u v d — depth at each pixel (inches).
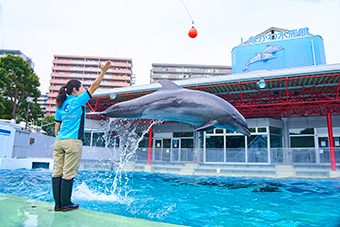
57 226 74.9
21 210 92.0
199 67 2452.0
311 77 374.9
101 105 614.9
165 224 79.1
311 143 567.5
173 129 681.6
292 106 510.0
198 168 485.1
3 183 269.4
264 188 289.0
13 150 492.7
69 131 102.3
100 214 89.7
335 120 553.6
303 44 756.6
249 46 826.2
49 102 2240.4
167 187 288.7
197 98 141.9
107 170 523.8
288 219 148.5
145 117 153.8
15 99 1106.1
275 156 457.1
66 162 98.2
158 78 2379.4
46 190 227.0
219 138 589.6
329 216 156.1
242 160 476.4
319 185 319.3
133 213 153.9
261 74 393.7
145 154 541.6
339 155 417.1
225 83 423.2
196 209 172.4
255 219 147.8
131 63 2497.5
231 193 249.4
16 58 1079.0
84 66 2407.7
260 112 562.9
